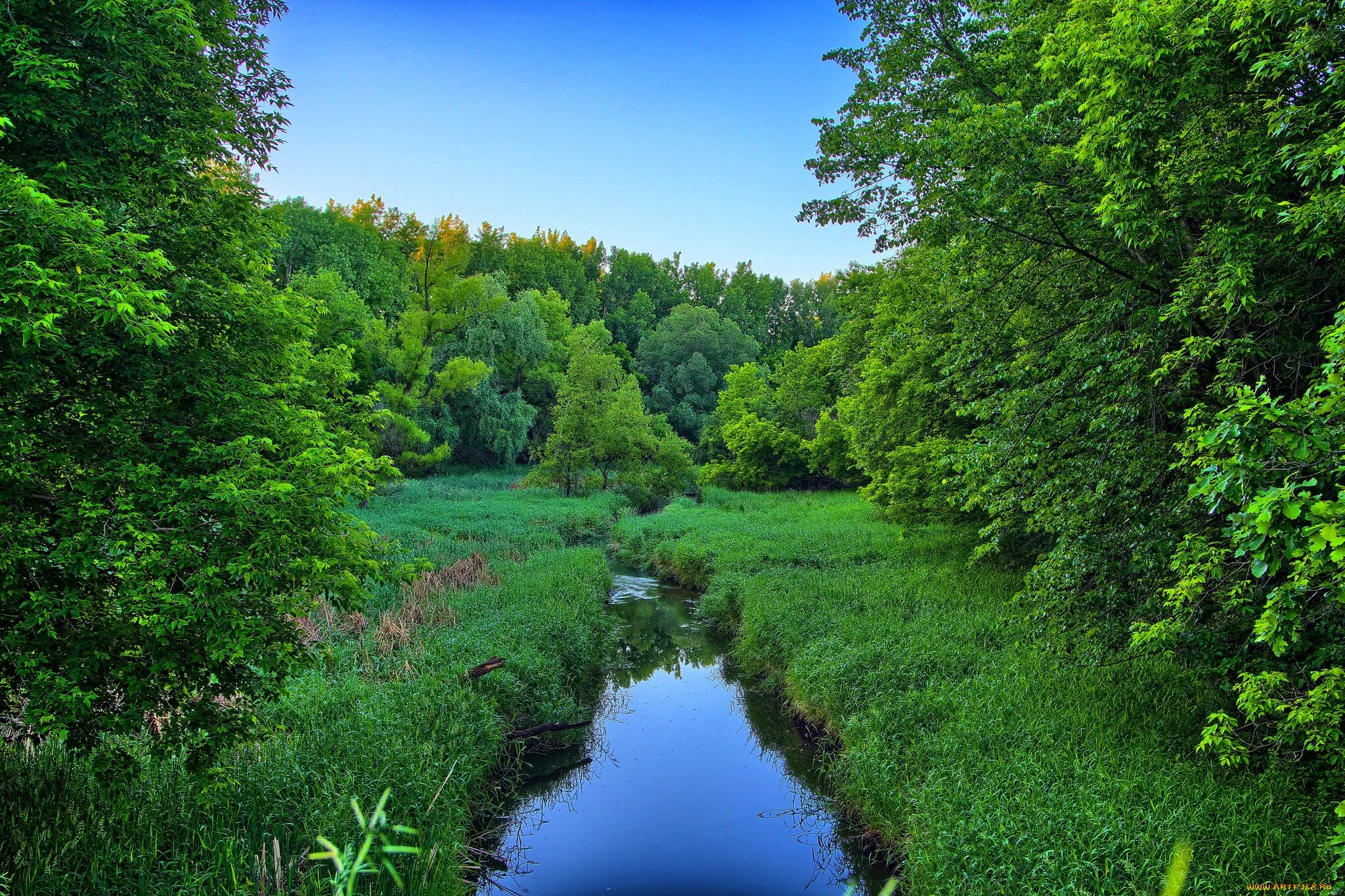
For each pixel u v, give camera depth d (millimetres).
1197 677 7457
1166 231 5887
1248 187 5637
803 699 10633
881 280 18562
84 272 4430
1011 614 11055
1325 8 4781
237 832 5836
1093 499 6977
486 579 15953
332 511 5598
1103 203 6215
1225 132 5781
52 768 6062
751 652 13125
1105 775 6266
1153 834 5449
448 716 8648
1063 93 7344
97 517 4523
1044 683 8523
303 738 7359
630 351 83688
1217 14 5441
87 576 4629
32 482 4680
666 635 16047
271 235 6945
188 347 5609
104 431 4906
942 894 5652
